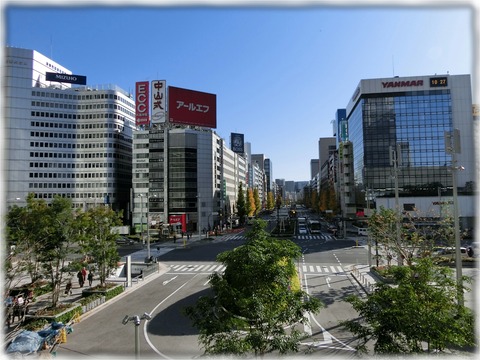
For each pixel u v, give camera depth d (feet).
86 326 62.28
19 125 274.77
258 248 38.78
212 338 32.53
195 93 263.08
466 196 186.19
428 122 241.96
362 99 251.19
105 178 287.89
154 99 257.34
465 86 239.09
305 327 58.54
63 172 286.66
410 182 240.73
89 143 290.97
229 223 319.68
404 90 244.22
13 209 67.21
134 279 99.40
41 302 75.97
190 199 260.01
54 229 68.08
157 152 260.42
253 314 32.94
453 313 32.63
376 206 201.16
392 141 244.63
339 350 48.88
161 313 68.64
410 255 77.36
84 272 93.20
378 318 30.58
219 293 35.24
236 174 412.16
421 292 33.78
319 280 94.53
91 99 293.43
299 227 251.19
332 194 331.77
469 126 237.04
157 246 175.32
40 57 296.71
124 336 57.06
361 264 117.80
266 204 630.74
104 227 87.56
